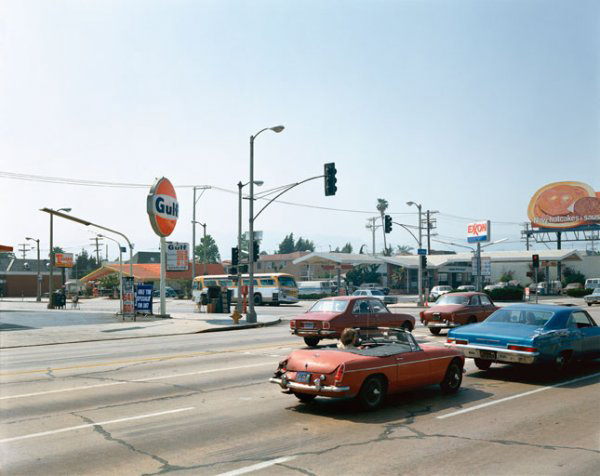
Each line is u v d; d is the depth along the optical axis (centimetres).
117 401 937
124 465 613
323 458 631
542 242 8606
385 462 616
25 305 5853
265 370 1263
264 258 10631
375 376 855
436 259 8100
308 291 6294
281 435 727
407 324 1842
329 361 836
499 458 627
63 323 2989
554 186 8206
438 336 2003
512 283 7581
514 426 764
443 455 639
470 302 2042
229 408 882
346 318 1672
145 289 3359
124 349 1784
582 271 8100
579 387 1043
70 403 923
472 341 1153
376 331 955
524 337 1090
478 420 798
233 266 3203
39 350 1834
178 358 1492
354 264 7106
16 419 816
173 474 582
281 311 4028
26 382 1123
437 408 874
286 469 595
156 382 1112
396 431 741
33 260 10106
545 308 1212
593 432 733
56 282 9769
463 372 1119
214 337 2194
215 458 635
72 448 676
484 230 5491
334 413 845
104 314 3678
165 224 3406
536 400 931
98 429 760
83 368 1320
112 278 8206
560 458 627
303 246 16938
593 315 3250
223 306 3778
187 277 8344
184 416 831
